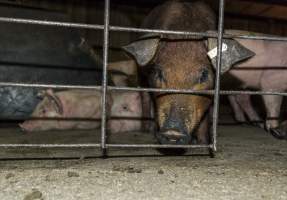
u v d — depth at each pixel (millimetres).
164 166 1358
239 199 1062
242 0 2902
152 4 3100
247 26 3234
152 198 1053
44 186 1121
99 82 2502
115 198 1048
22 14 2434
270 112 2094
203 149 1675
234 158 1515
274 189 1146
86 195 1063
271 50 2066
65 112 2115
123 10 3096
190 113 1582
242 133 2135
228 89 2193
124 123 2141
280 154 1615
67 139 1876
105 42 1283
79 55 2480
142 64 1645
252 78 2107
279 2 2891
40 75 2367
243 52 1535
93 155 1517
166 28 1773
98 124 2186
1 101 2244
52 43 2436
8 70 2305
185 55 1661
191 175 1256
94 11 3041
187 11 1876
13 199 1025
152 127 2137
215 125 1355
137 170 1289
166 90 1334
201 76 1643
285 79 2094
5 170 1265
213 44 1585
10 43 2346
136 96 2172
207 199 1056
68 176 1214
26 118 2285
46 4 2875
